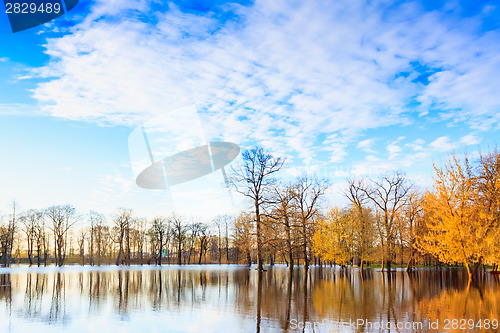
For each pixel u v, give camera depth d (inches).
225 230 3590.1
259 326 449.1
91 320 497.0
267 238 1679.4
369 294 777.6
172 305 630.5
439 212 1061.1
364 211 1824.6
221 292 834.8
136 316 523.5
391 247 1870.1
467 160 1054.4
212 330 428.5
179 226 3287.4
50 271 2064.5
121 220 3154.5
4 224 2935.5
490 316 510.6
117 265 3134.8
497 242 979.3
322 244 1924.2
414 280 1229.7
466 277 1435.8
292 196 1759.4
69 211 3208.7
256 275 1530.5
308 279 1267.2
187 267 2694.4
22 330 438.3
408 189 1908.2
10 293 841.5
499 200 1033.5
